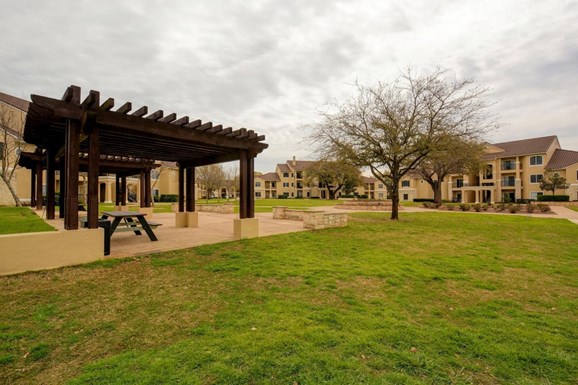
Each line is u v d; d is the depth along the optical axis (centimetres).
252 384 221
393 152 1323
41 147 1076
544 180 3500
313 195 7538
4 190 2450
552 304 395
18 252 489
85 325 321
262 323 323
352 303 386
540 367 252
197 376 229
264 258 613
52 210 1166
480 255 678
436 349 277
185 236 885
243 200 852
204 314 349
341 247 747
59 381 230
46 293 412
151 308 366
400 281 479
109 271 513
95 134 561
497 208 2269
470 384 228
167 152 934
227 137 782
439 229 1119
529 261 624
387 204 2489
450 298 413
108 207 2412
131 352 267
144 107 567
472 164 2477
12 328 313
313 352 266
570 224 1302
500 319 347
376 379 229
